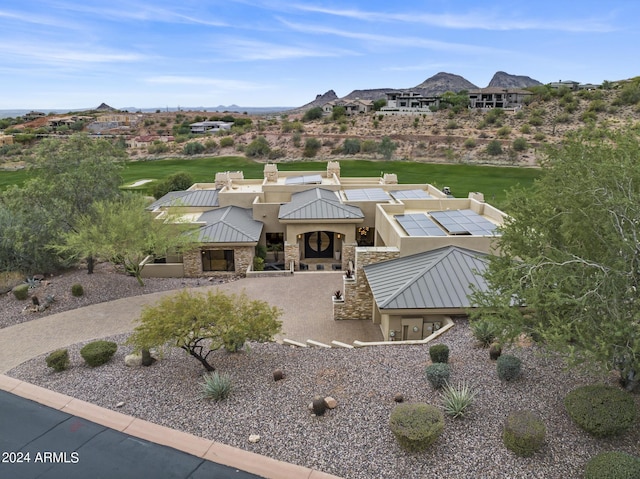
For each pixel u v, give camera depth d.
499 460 9.34
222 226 29.06
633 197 8.70
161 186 47.31
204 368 14.82
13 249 26.86
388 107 139.12
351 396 12.39
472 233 21.89
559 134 85.12
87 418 11.55
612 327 8.63
